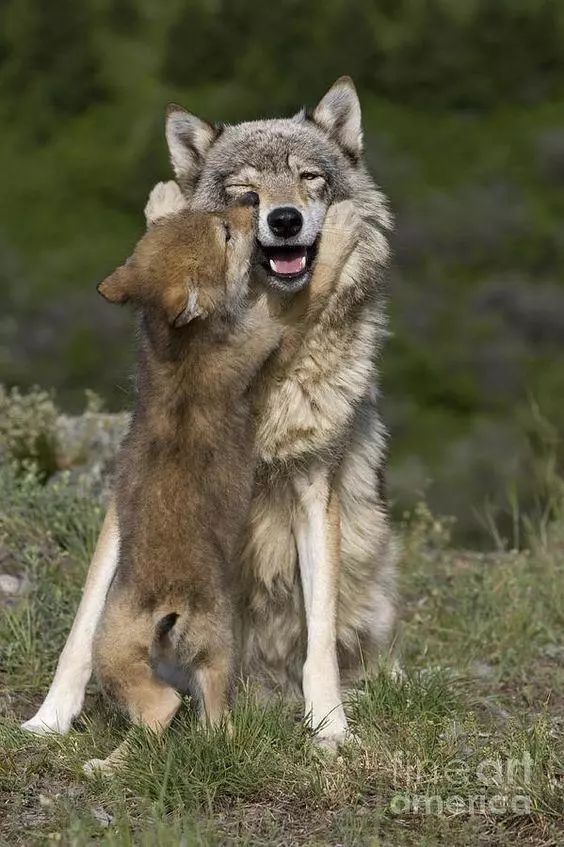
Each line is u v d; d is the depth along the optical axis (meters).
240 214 9.82
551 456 17.52
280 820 7.82
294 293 9.84
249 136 10.81
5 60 42.47
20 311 33.06
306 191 10.44
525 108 38.91
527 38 39.53
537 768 8.20
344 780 8.16
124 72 41.25
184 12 40.72
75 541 12.05
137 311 9.80
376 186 11.09
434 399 30.02
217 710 8.55
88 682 9.83
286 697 10.16
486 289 33.06
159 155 38.28
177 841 7.04
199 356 9.12
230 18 40.31
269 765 8.23
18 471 13.79
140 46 41.69
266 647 10.48
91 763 8.34
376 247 10.52
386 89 39.31
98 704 9.62
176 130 11.16
